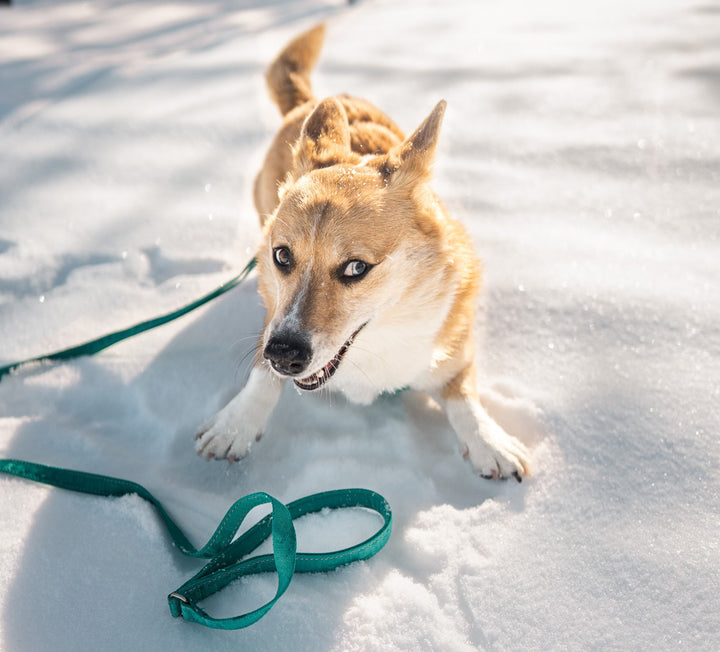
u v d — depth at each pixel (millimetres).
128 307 820
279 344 562
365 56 1522
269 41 1643
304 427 676
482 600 519
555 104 1238
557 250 866
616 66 1400
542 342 747
